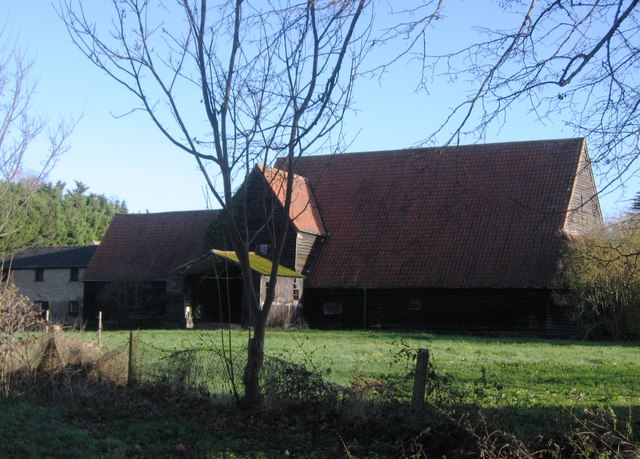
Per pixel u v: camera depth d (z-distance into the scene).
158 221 56.66
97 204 98.44
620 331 37.31
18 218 22.38
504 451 9.06
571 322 39.69
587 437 8.97
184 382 13.59
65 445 10.65
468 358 25.14
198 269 45.31
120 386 14.22
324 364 21.31
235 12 11.72
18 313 15.06
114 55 11.62
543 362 23.83
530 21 8.24
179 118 11.88
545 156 46.25
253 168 12.78
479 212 45.22
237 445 10.62
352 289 45.38
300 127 11.62
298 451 10.34
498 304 41.72
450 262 43.56
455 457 9.40
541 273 40.59
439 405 10.38
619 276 33.97
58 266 64.56
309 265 47.25
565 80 8.12
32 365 14.57
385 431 10.57
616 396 15.55
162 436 11.20
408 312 44.12
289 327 44.38
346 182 51.25
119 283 51.44
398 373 18.81
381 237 47.03
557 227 42.22
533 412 12.20
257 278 42.41
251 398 12.17
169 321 45.56
